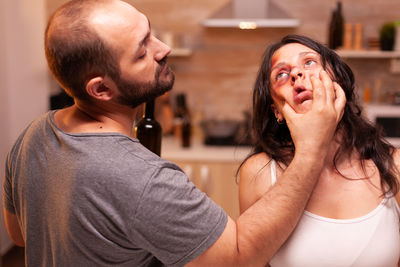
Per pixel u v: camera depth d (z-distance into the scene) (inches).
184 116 125.0
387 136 117.8
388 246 40.1
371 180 42.1
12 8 121.4
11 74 122.2
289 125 36.2
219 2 134.9
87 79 33.7
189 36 137.6
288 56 43.3
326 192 41.9
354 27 129.4
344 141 43.3
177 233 31.9
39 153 36.0
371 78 133.6
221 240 32.5
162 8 137.1
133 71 33.9
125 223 32.0
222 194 114.3
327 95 35.5
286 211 33.4
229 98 139.3
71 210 33.0
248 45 135.9
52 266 35.9
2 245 121.4
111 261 34.3
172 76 37.3
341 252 40.0
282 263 41.7
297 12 132.9
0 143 117.2
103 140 33.6
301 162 34.3
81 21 32.6
